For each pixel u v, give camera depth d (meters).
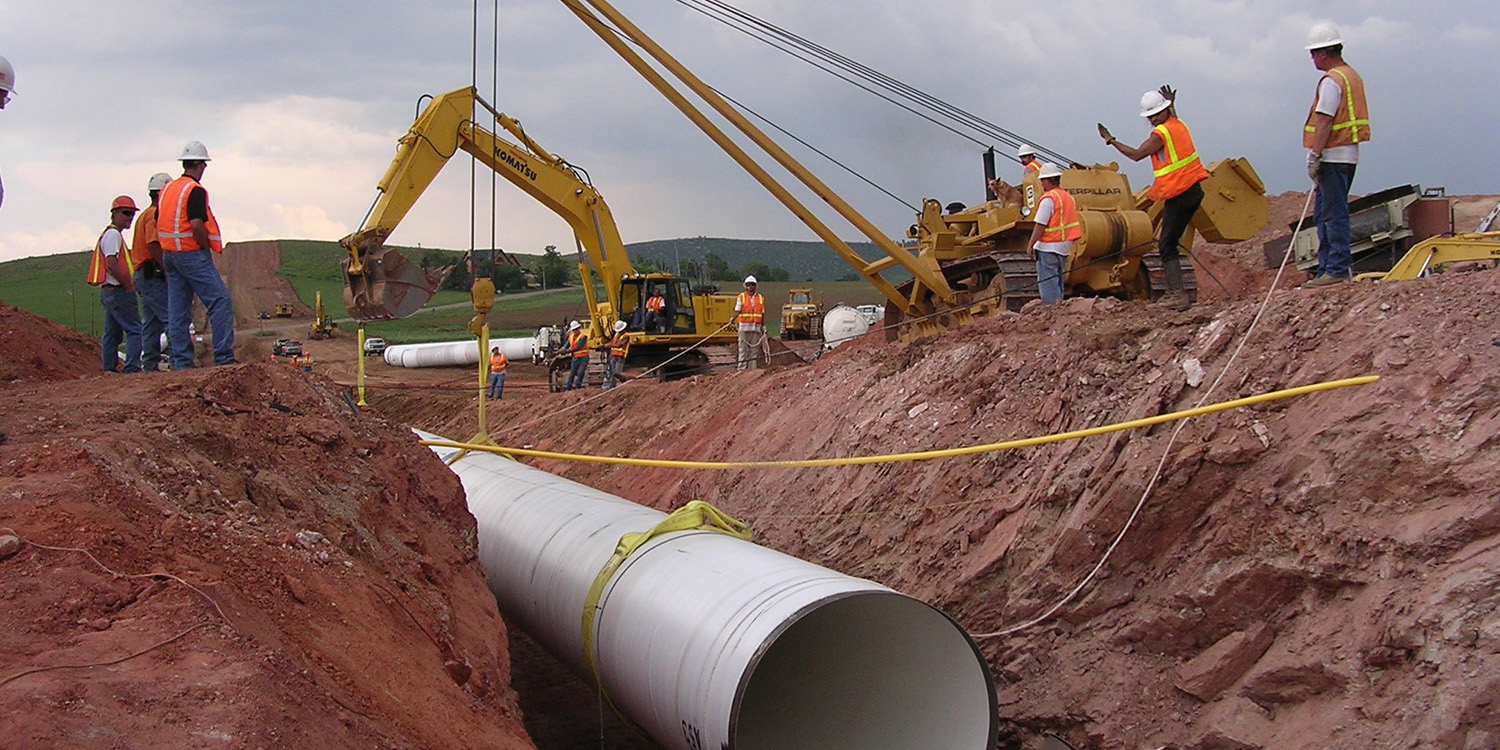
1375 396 6.76
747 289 22.27
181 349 9.37
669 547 7.92
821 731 7.27
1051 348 10.12
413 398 31.19
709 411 16.44
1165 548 7.60
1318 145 9.06
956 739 6.64
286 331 62.81
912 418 11.09
